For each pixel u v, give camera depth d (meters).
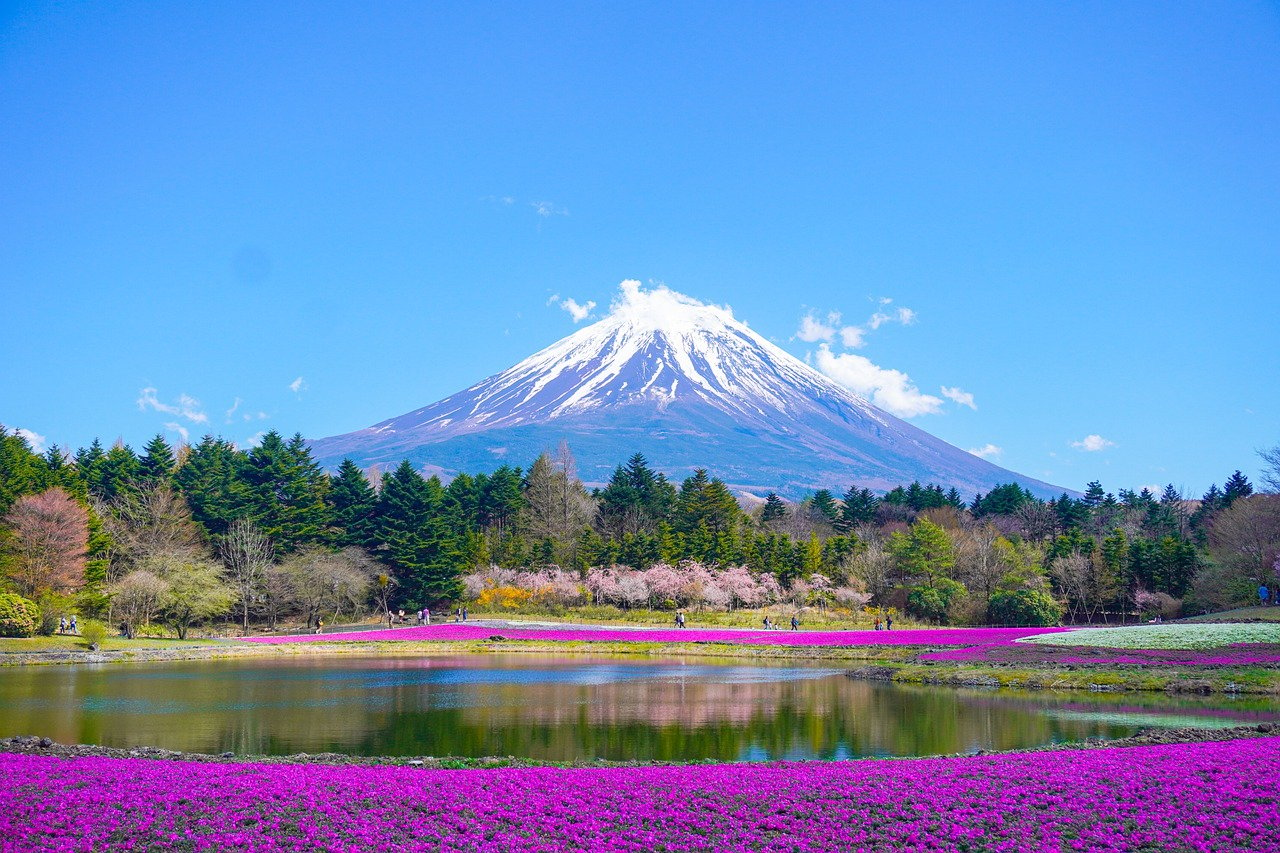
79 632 64.56
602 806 17.52
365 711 32.72
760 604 100.44
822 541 124.12
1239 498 94.00
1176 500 165.75
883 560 99.31
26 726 28.91
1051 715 31.89
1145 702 35.12
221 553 90.00
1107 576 96.94
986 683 41.22
